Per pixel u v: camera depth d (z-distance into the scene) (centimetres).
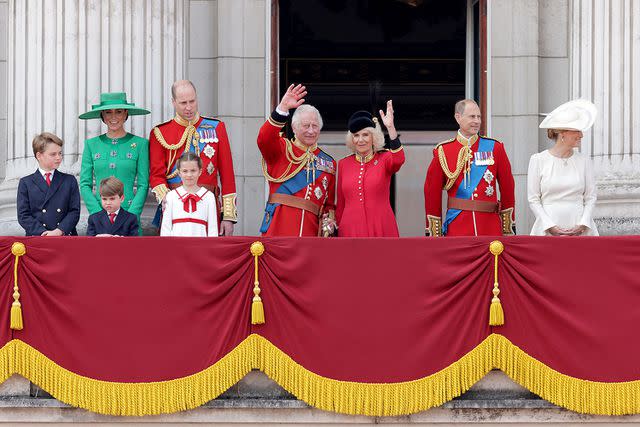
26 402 4731
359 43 6888
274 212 5194
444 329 4712
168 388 4716
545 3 6331
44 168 5244
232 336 4728
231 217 5244
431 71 6856
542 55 6322
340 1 6894
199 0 6281
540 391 4709
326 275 4731
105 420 4747
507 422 4722
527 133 6272
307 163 5203
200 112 6269
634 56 5834
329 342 4722
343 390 4709
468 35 6694
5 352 4731
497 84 6306
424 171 6781
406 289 4728
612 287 4712
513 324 4719
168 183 5291
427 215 5281
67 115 5822
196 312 4738
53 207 5209
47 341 4738
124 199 5291
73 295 4738
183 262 4744
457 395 4709
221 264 4731
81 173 5331
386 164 5131
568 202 5075
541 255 4722
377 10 6894
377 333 4719
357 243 4738
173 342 4728
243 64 6269
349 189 5144
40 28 5903
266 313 4734
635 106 5819
